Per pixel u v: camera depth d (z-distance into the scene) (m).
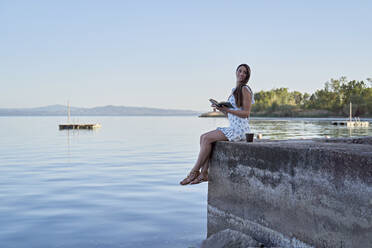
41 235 5.53
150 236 5.48
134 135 31.92
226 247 4.44
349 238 3.25
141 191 8.42
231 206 4.94
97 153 16.78
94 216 6.47
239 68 5.51
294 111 116.44
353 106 89.88
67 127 45.34
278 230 4.11
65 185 9.12
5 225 5.98
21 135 32.16
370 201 3.03
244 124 5.35
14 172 11.20
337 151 3.37
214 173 5.33
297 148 3.83
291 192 3.91
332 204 3.42
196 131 39.34
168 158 14.68
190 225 5.98
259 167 4.39
